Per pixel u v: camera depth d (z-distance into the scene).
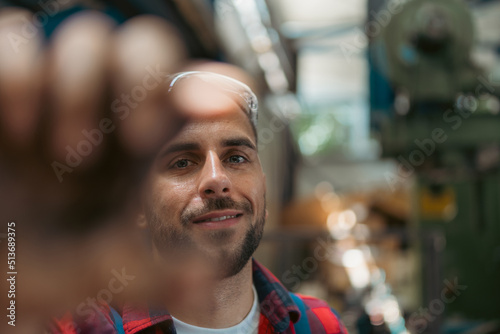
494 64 5.62
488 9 5.32
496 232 2.86
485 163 2.88
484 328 2.73
